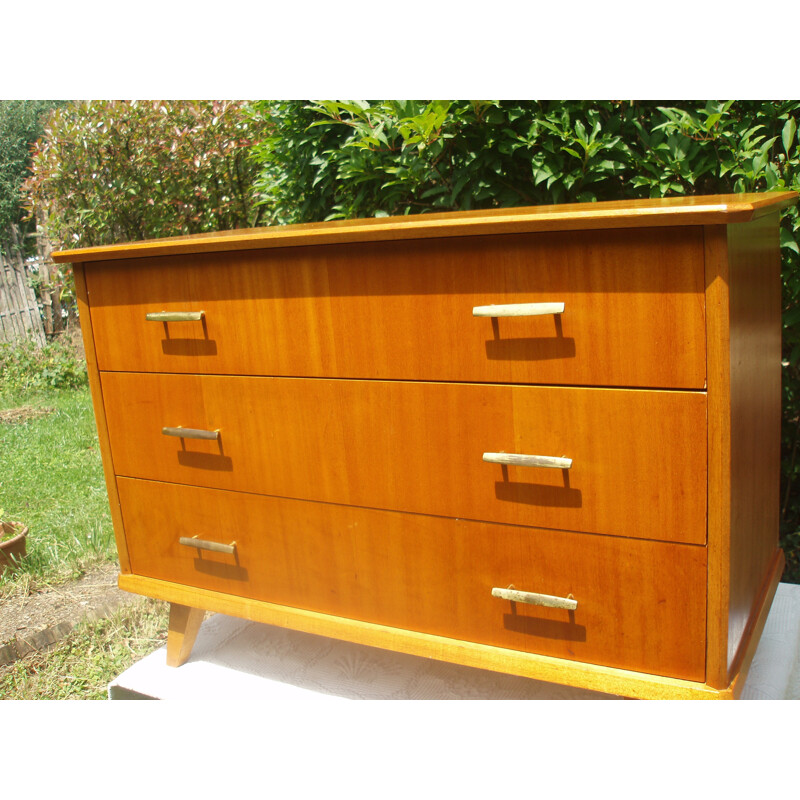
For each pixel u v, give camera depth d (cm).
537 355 135
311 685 185
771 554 182
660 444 128
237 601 182
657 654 136
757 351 149
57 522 317
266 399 167
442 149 230
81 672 217
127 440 192
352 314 152
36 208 567
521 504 142
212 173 495
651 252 123
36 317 709
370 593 164
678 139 214
